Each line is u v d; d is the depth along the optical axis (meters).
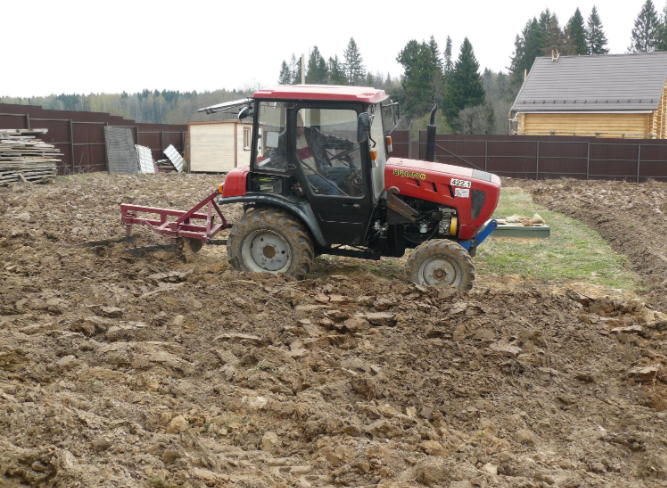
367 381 4.46
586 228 12.22
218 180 20.45
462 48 54.28
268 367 4.79
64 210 12.12
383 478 3.44
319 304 6.35
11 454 3.15
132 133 24.34
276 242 7.35
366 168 7.13
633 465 3.75
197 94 79.19
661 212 14.09
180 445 3.48
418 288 6.65
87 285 6.55
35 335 5.02
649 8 82.38
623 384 4.89
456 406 4.45
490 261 9.34
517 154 23.61
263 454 3.68
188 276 7.12
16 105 18.22
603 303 6.73
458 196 7.23
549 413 4.43
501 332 5.66
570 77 28.88
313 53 76.38
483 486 3.35
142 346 4.93
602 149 22.88
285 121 7.29
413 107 60.09
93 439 3.43
